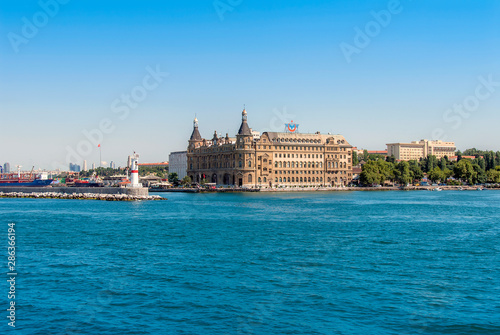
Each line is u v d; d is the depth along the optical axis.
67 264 66.88
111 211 154.62
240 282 57.22
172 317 46.19
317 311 47.62
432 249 78.12
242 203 196.00
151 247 80.12
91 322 45.03
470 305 49.31
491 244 83.19
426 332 42.84
